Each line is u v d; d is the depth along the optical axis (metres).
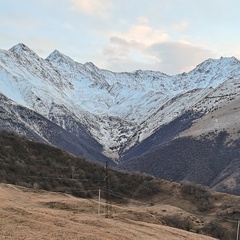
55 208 62.16
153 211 90.56
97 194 105.19
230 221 88.69
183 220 83.75
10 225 35.41
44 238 32.81
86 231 38.62
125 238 39.56
